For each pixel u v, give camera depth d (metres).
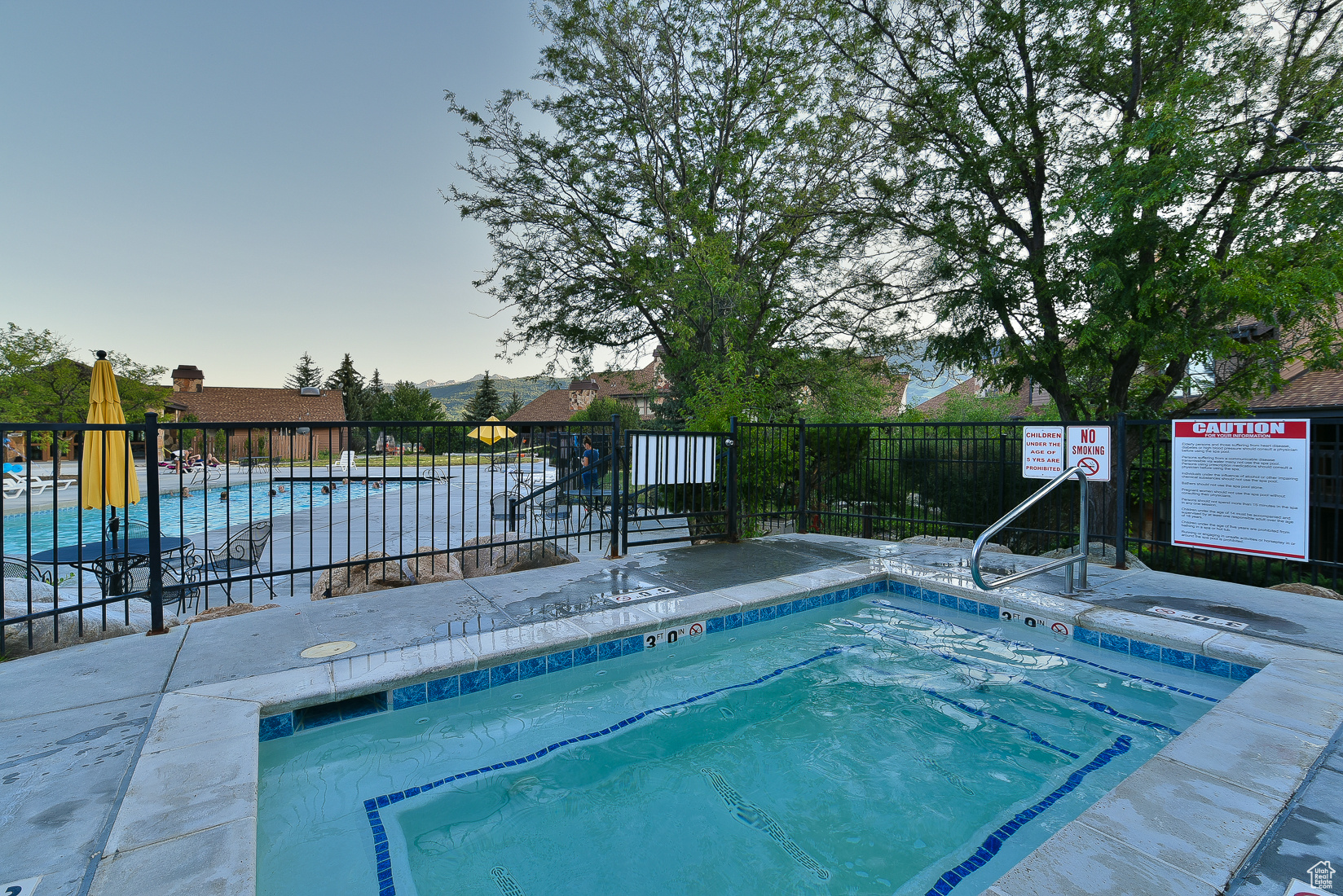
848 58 10.24
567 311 13.91
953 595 4.86
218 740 2.30
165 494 18.81
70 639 3.56
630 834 2.25
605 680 3.69
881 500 9.34
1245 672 3.28
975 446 6.55
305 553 8.39
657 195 12.59
